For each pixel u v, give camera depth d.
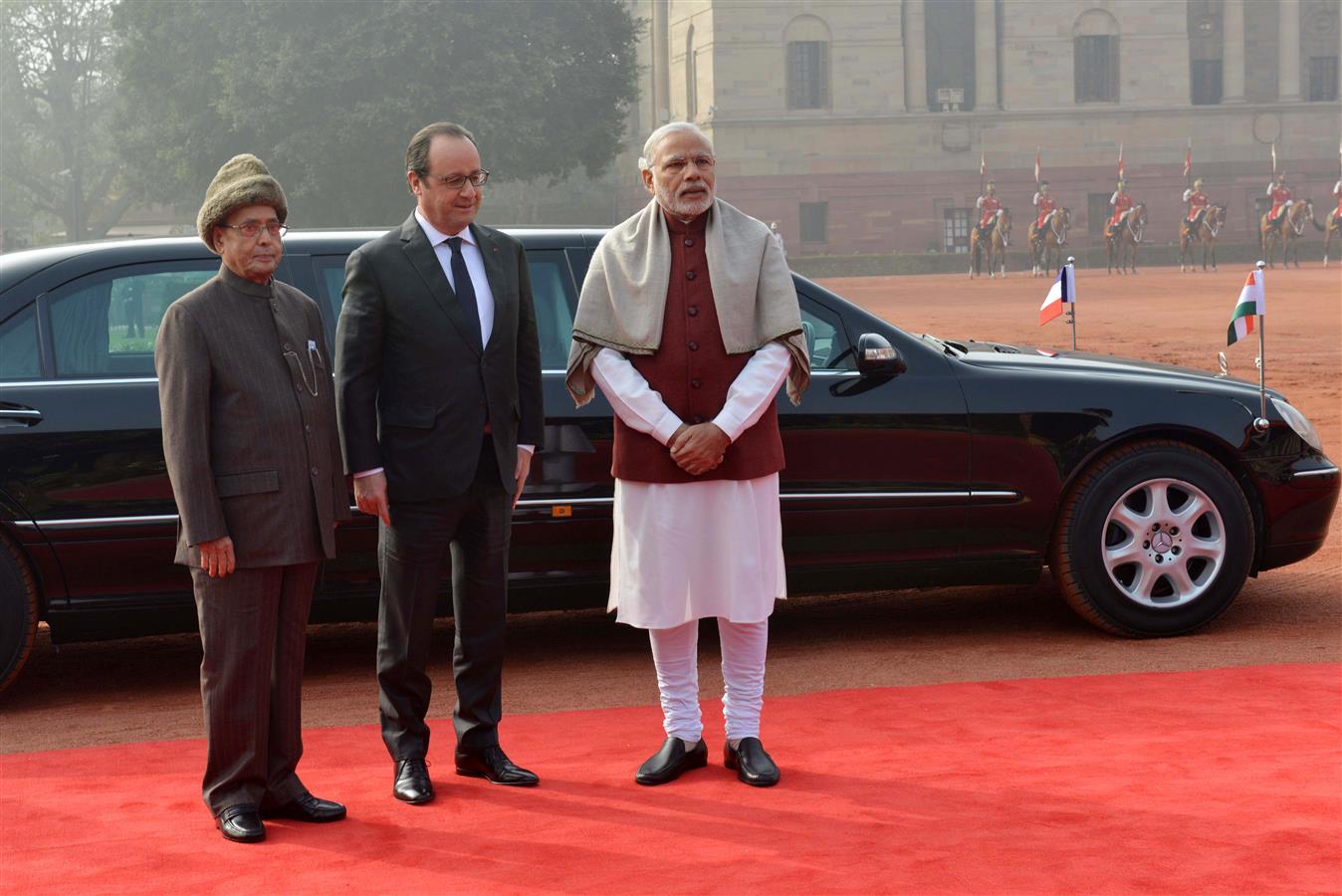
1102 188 57.97
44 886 3.41
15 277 5.34
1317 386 14.36
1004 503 5.80
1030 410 5.80
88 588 5.26
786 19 55.28
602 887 3.28
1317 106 59.34
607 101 41.97
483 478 4.05
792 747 4.43
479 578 4.12
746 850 3.48
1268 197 56.72
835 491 5.66
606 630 6.43
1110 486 5.83
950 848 3.44
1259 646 5.69
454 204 3.96
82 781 4.32
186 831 3.79
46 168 72.12
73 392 5.22
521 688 5.45
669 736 4.16
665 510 4.03
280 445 3.73
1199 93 61.34
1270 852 3.35
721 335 3.99
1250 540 5.94
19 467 5.15
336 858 3.54
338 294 5.51
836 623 6.41
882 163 56.19
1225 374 6.48
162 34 39.50
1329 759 4.09
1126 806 3.71
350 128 37.00
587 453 5.52
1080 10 57.62
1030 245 49.31
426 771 4.03
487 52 38.25
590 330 4.05
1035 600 6.74
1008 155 57.09
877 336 5.66
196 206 52.03
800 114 55.53
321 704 5.34
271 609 3.78
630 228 4.10
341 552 5.39
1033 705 4.84
